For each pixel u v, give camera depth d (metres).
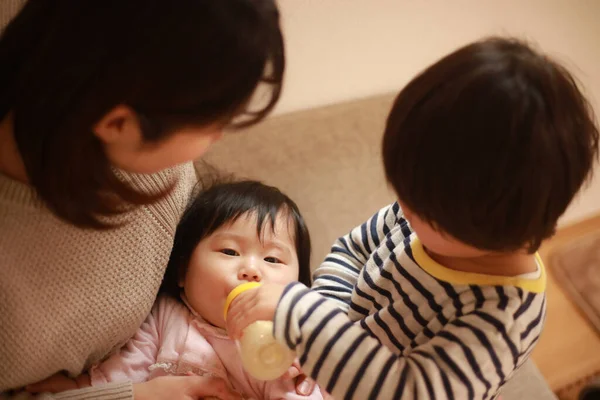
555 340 1.44
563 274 1.55
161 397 0.74
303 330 0.56
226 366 0.83
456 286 0.58
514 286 0.56
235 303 0.63
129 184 0.65
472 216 0.50
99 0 0.45
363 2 1.25
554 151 0.47
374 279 0.69
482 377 0.54
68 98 0.49
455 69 0.50
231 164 1.13
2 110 0.54
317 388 0.83
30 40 0.50
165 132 0.50
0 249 0.60
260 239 0.87
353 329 0.56
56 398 0.69
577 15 1.51
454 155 0.48
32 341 0.66
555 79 0.49
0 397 0.68
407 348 0.62
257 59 0.47
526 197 0.48
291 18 1.20
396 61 1.34
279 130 1.19
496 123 0.47
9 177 0.59
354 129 1.23
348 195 1.16
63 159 0.52
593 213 1.68
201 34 0.45
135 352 0.83
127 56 0.46
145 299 0.78
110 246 0.70
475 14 1.38
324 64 1.27
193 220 0.90
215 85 0.47
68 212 0.58
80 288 0.68
